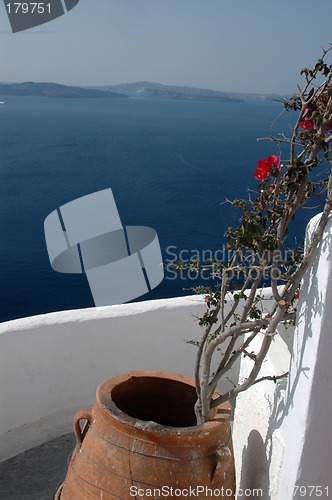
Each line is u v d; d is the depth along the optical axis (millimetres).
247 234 1602
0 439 2865
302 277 1760
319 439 1729
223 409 2010
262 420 2053
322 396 1681
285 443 1808
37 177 60594
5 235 33750
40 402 2990
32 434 2955
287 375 1942
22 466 2779
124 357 3178
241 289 1867
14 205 45188
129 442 1856
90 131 119562
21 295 20641
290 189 1622
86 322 3041
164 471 1831
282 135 1637
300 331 1738
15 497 2586
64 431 3031
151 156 80312
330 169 1567
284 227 1654
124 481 1851
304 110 1552
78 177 60719
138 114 192875
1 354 2795
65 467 2791
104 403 1953
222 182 56781
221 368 1927
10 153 81562
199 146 97312
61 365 3018
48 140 100062
